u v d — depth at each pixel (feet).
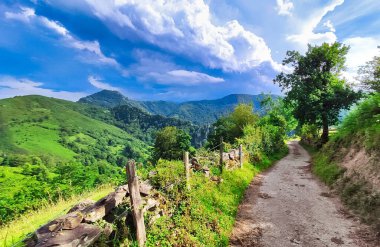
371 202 32.50
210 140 201.36
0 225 38.88
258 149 83.92
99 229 18.01
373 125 50.21
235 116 194.59
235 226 32.58
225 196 39.75
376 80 71.05
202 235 27.02
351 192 38.83
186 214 29.25
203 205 32.76
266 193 46.80
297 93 122.21
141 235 21.25
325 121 118.62
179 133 212.23
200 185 36.91
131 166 20.67
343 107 112.57
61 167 57.88
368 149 44.01
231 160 56.39
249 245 27.84
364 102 59.67
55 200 47.65
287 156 107.76
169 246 23.26
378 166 37.73
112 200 20.81
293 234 29.86
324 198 41.91
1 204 42.11
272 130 115.14
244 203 41.29
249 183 53.62
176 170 34.37
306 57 125.39
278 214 36.14
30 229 27.78
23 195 45.93
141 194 25.39
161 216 26.53
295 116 131.03
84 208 20.59
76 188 52.90
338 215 34.35
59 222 17.70
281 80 133.08
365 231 28.68
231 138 181.37
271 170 71.31
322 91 116.57
